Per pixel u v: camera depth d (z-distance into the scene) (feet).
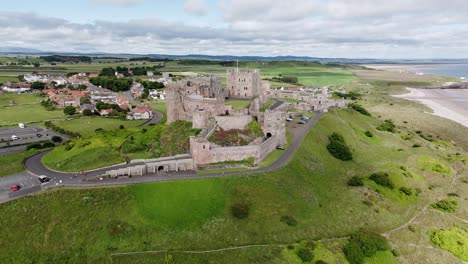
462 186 364.99
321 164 373.40
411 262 250.78
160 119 616.39
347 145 447.01
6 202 256.93
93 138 418.72
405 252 259.19
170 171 319.06
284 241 252.42
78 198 265.95
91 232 242.99
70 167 329.31
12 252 227.61
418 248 264.11
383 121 641.40
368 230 276.62
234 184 297.53
